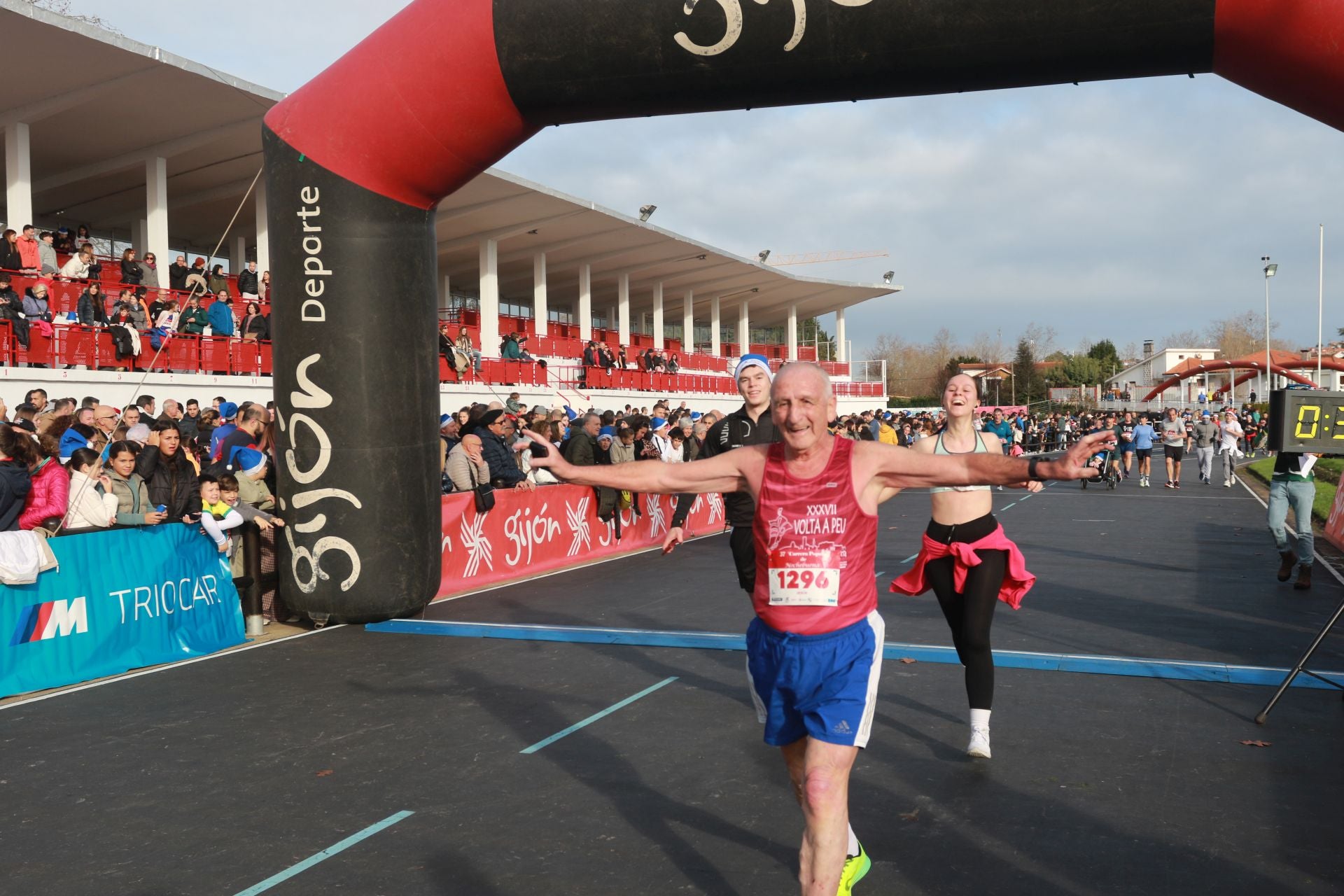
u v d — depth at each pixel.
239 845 3.95
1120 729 5.34
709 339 51.09
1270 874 3.58
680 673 6.67
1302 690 6.09
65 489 6.82
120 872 3.70
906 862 3.71
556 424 12.91
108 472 7.45
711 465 3.22
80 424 8.83
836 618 3.01
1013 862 3.70
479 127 7.73
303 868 3.73
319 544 8.06
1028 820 4.11
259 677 6.68
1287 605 8.94
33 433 8.58
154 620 7.17
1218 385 81.12
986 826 4.05
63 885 3.60
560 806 4.32
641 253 34.12
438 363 8.59
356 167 7.87
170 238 25.30
